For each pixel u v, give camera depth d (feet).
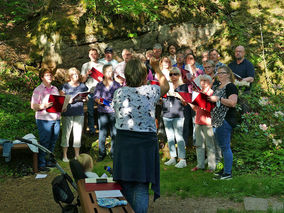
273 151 18.19
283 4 30.37
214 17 30.55
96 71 19.58
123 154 9.44
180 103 18.78
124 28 28.58
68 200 10.85
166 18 29.55
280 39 27.22
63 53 27.89
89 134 23.35
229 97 15.47
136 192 9.57
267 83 24.99
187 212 13.23
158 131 21.98
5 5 32.68
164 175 17.47
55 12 29.58
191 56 21.62
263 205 13.17
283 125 19.85
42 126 18.03
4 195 15.10
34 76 27.66
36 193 15.39
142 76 9.74
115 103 9.74
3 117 22.47
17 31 30.60
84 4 29.35
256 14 30.01
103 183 10.74
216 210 13.26
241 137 20.07
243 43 27.78
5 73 27.40
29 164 18.71
